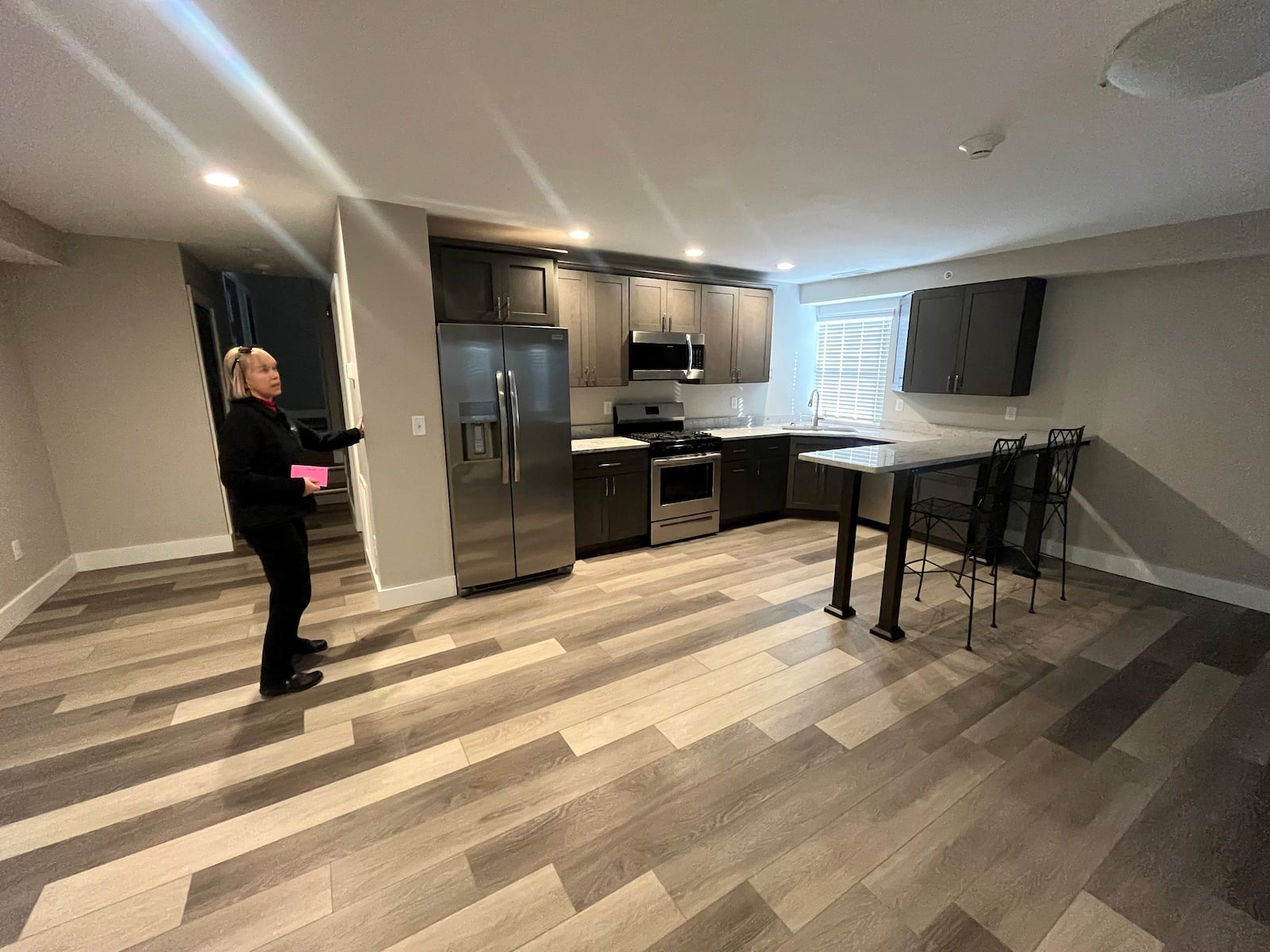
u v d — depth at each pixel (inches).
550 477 145.1
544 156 88.4
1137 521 146.6
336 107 70.8
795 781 77.0
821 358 235.3
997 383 160.2
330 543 179.5
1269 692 97.2
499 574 141.4
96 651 111.2
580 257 168.7
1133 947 54.9
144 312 149.9
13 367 132.9
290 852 65.7
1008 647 112.6
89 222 127.8
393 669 105.0
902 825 69.6
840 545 124.0
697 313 189.8
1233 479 130.5
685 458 178.5
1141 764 80.0
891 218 124.2
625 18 52.5
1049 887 61.2
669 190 105.3
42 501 138.7
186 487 161.8
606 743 84.4
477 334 128.6
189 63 59.5
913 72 63.2
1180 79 58.3
